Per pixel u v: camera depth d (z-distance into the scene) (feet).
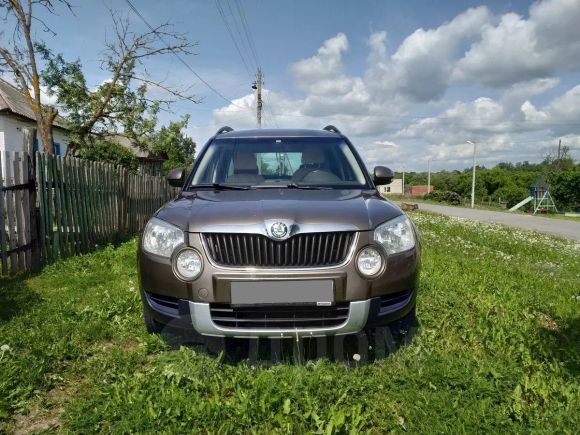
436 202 217.77
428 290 16.70
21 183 19.56
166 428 7.88
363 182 13.64
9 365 9.99
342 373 9.84
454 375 9.47
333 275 9.57
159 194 44.98
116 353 10.82
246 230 9.73
